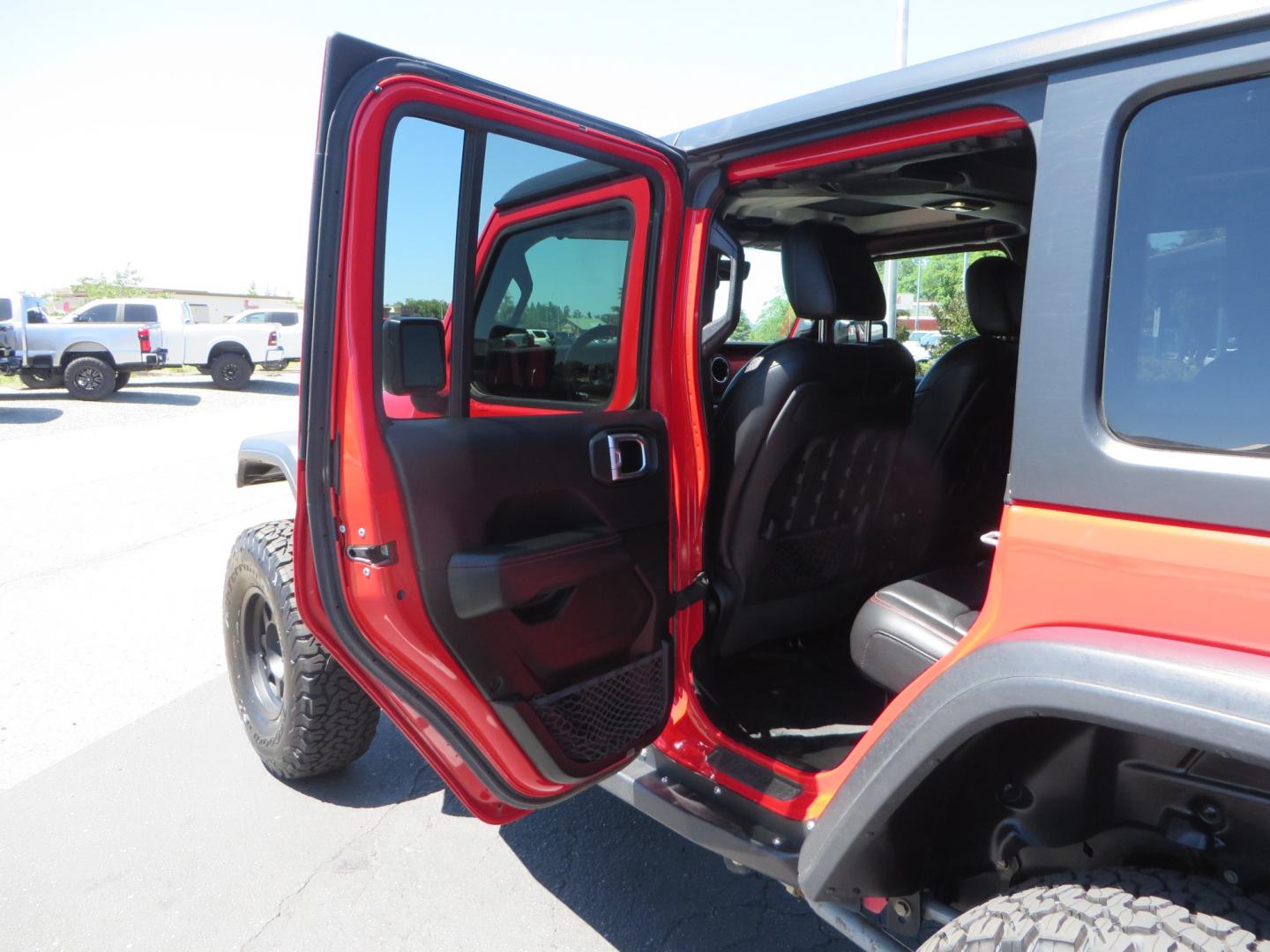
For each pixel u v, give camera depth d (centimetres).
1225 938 110
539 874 251
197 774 308
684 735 213
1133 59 123
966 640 143
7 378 2245
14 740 335
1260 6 110
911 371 237
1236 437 113
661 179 192
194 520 712
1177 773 125
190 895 243
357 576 159
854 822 149
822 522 238
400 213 157
